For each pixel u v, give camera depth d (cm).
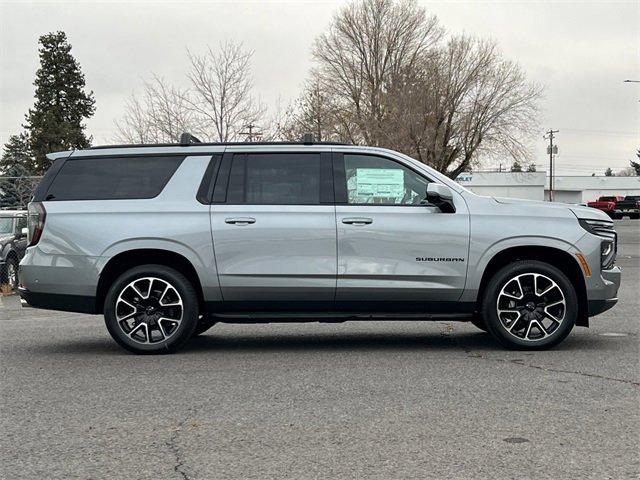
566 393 577
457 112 4741
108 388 614
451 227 743
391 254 742
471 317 772
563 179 10906
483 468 414
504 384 609
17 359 752
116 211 756
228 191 760
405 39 4859
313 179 760
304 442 463
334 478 402
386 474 406
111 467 425
